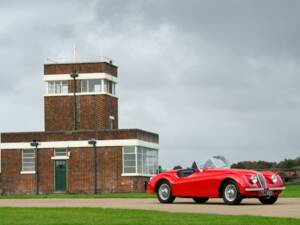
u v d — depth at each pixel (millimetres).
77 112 62406
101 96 62125
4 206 24391
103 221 16734
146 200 29516
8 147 58562
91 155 56969
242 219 16750
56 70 62875
